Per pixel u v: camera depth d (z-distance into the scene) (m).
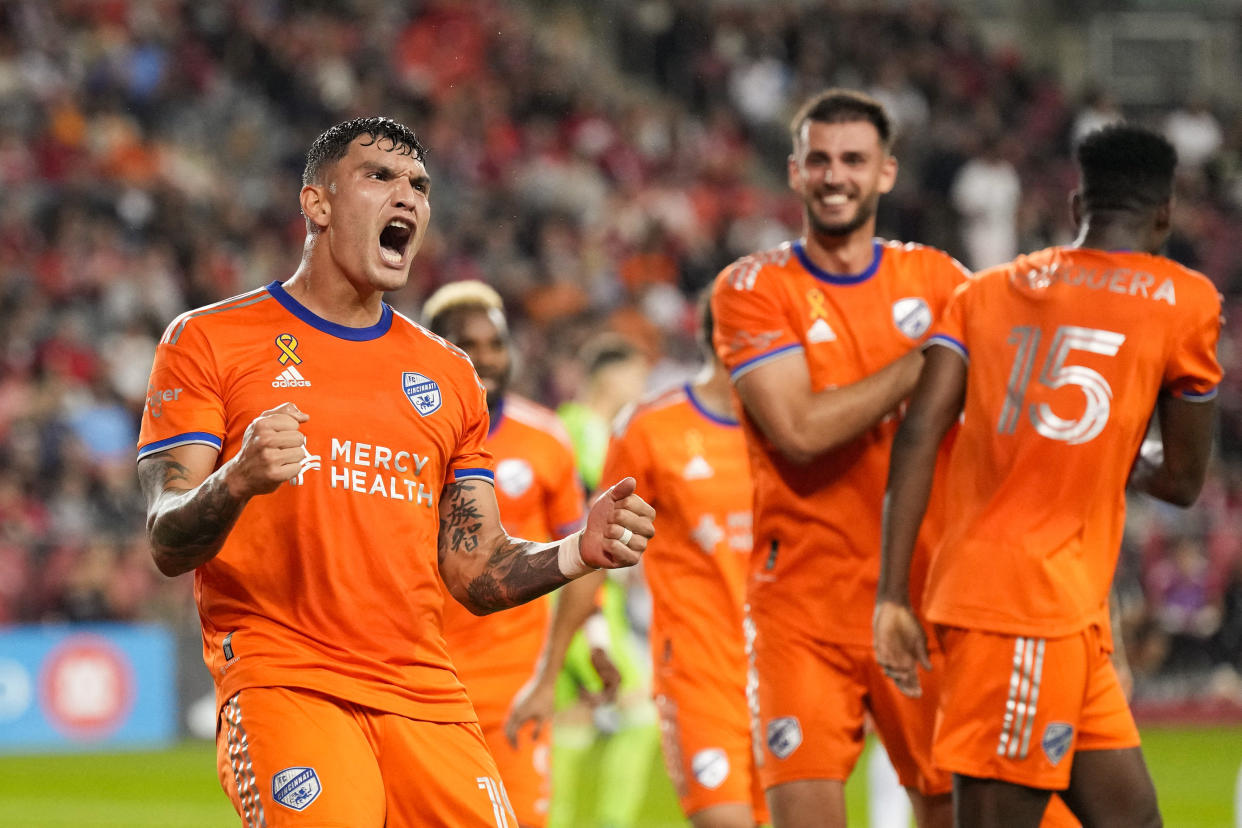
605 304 36.19
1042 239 40.03
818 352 8.45
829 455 8.36
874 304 8.53
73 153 33.75
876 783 11.85
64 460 25.92
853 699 8.37
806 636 8.38
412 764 6.31
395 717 6.32
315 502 6.32
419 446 6.55
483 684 9.79
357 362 6.53
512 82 41.94
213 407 6.32
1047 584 7.04
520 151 40.03
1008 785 7.06
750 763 10.14
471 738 6.55
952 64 47.16
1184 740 24.55
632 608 22.61
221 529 5.76
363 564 6.37
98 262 30.69
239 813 6.20
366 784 6.16
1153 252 7.48
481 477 6.84
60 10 36.41
